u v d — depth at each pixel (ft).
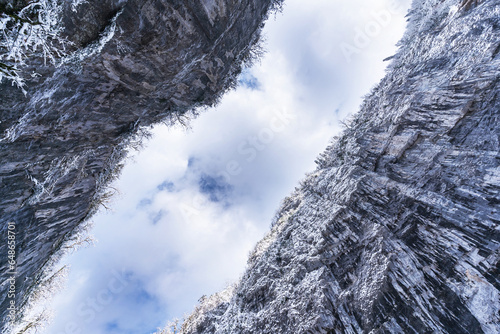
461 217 41.78
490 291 32.99
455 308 35.47
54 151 28.43
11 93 19.29
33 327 44.19
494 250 35.19
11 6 15.02
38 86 21.02
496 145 41.88
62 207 35.55
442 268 40.73
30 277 35.65
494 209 37.58
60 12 17.49
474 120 48.26
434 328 36.24
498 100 45.19
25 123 22.40
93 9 19.35
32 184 27.48
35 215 30.25
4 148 21.98
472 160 44.65
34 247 32.58
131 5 21.01
